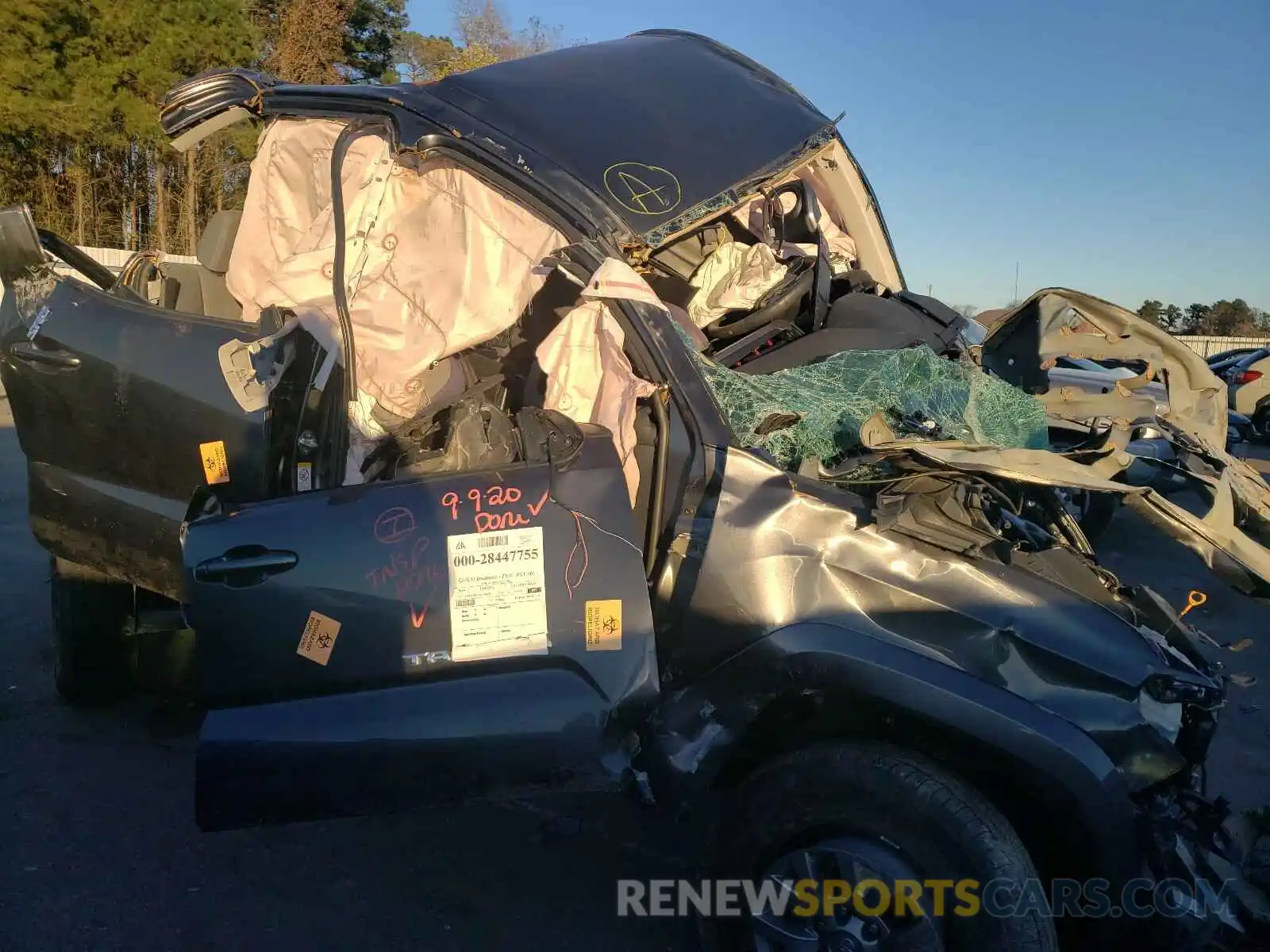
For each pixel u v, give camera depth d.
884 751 2.27
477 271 2.91
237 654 2.48
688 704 2.45
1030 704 2.22
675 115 3.35
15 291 3.58
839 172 4.29
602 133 3.10
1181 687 2.26
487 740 2.38
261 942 2.85
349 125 3.18
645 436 2.71
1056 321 3.70
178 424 3.07
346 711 2.44
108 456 3.33
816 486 2.51
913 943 2.17
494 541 2.46
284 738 2.43
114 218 25.41
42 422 3.51
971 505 2.57
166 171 25.19
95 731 4.10
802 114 3.65
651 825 3.53
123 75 22.69
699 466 2.56
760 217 4.15
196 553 2.48
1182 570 5.91
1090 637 2.30
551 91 3.27
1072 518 2.95
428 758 2.40
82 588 4.06
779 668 2.34
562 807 3.64
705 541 2.48
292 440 2.87
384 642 2.45
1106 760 2.18
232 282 3.63
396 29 33.28
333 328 2.90
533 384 3.00
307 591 2.46
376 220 3.04
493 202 2.92
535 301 3.11
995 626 2.29
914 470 2.56
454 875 3.21
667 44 4.00
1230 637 5.24
